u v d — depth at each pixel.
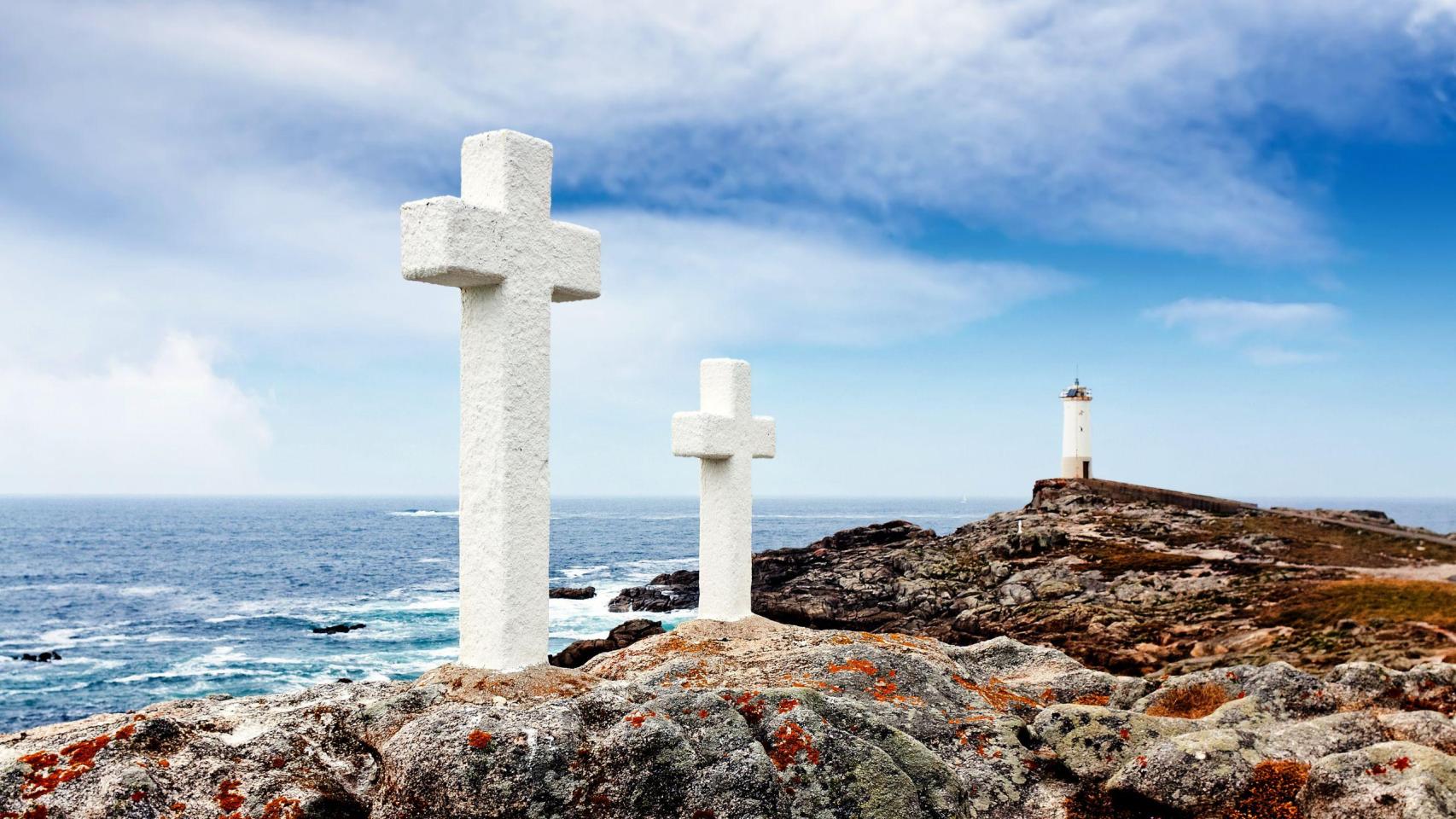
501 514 9.10
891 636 12.91
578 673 9.28
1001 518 65.19
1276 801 7.16
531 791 6.03
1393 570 40.94
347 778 6.51
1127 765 7.58
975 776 7.89
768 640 13.52
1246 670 11.09
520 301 9.24
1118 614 36.69
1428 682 10.84
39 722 33.44
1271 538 50.53
